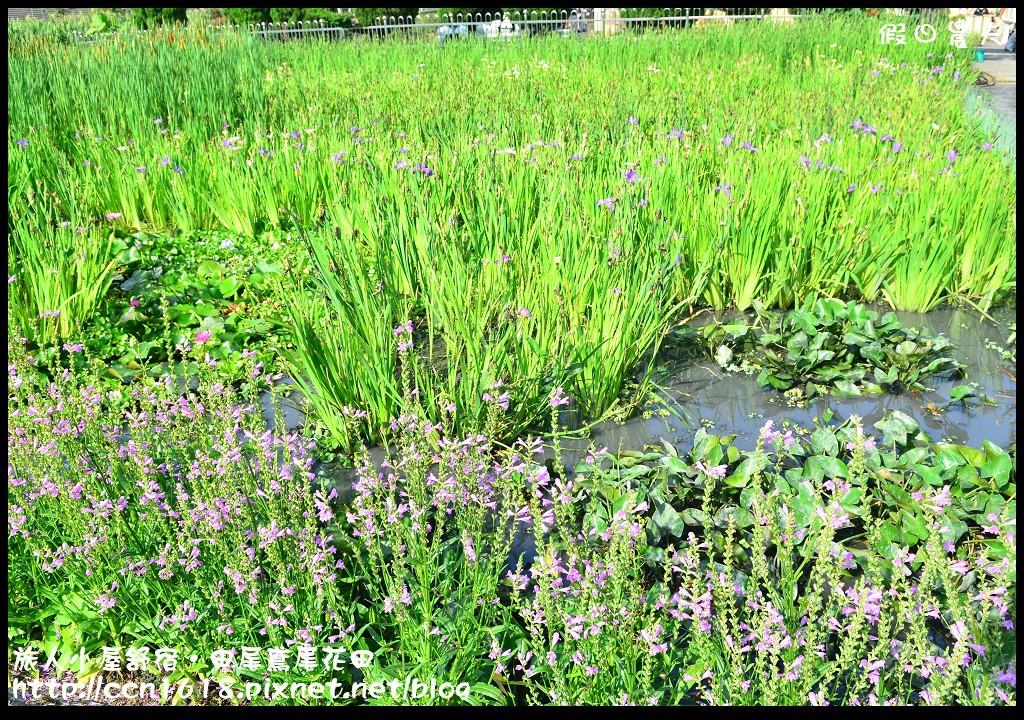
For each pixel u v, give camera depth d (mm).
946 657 2680
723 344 5438
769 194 6117
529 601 3260
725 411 4867
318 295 5148
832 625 2756
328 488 3750
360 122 9875
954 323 5820
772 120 9367
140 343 5523
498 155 7266
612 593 2826
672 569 3225
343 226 6242
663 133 7699
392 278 5512
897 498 3648
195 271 6898
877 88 11180
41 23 18594
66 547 3184
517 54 16000
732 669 2605
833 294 6094
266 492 3139
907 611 2621
